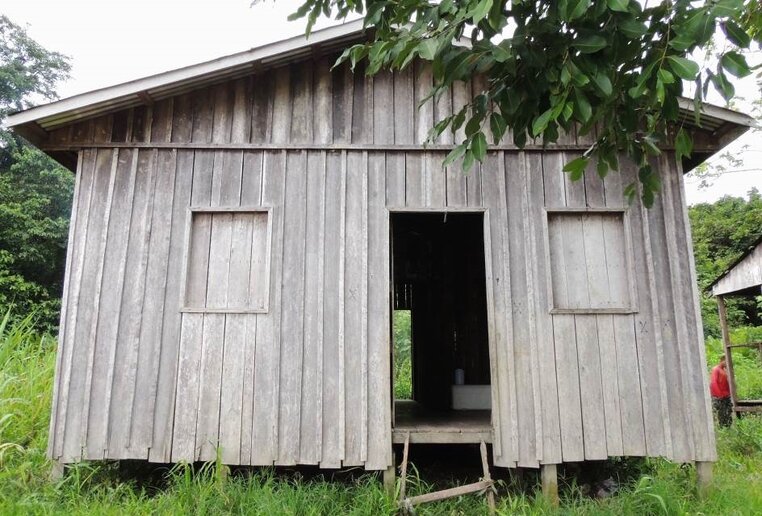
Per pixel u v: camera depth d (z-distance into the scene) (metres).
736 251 17.23
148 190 4.80
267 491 4.04
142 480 4.64
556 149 4.91
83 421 4.42
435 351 7.45
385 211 4.80
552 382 4.54
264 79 5.04
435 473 5.30
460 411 6.30
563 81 2.40
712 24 2.12
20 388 5.54
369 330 4.61
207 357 4.55
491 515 4.00
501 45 2.46
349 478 4.77
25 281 13.38
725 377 8.52
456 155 2.92
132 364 4.51
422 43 2.60
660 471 4.81
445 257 7.63
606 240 4.84
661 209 4.82
